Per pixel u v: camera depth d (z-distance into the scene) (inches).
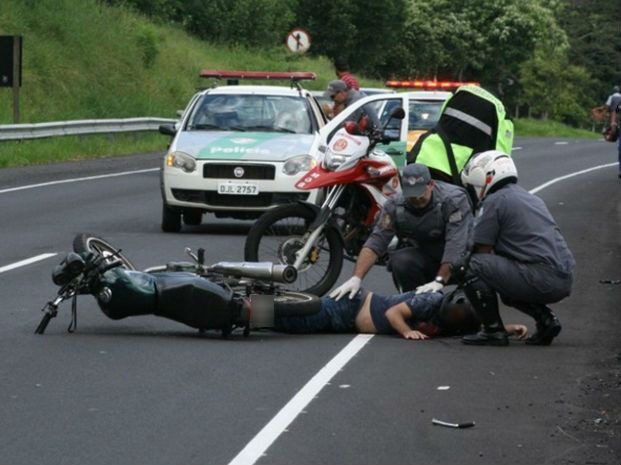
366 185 857.5
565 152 3144.7
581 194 1897.1
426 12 5098.4
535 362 703.7
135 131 2630.4
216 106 1323.8
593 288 986.1
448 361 701.9
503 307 890.1
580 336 787.4
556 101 5984.3
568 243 1278.3
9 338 739.4
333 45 4407.0
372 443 540.4
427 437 551.2
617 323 834.2
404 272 795.4
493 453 530.0
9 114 2506.2
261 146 1249.4
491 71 5442.9
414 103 1604.3
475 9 5285.4
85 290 749.3
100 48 3132.4
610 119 2169.0
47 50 2920.8
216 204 1240.8
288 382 645.9
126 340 740.7
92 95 2871.6
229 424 565.3
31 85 2743.6
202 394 617.3
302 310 762.8
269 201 1237.1
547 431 564.1
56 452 521.3
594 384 653.3
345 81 1443.2
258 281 764.6
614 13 6825.8
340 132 868.0
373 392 628.1
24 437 542.3
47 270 1000.2
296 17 4392.2
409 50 5029.5
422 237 782.5
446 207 773.3
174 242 1179.9
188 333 767.7
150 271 776.3
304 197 1238.3
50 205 1489.9
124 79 3115.2
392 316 765.9
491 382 653.9
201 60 3607.3
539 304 753.0
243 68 3727.9
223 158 1235.9
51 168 2014.0
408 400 613.9
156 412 583.8
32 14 3009.4
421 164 774.5
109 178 1867.6
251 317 746.2
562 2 6648.6
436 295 767.1
